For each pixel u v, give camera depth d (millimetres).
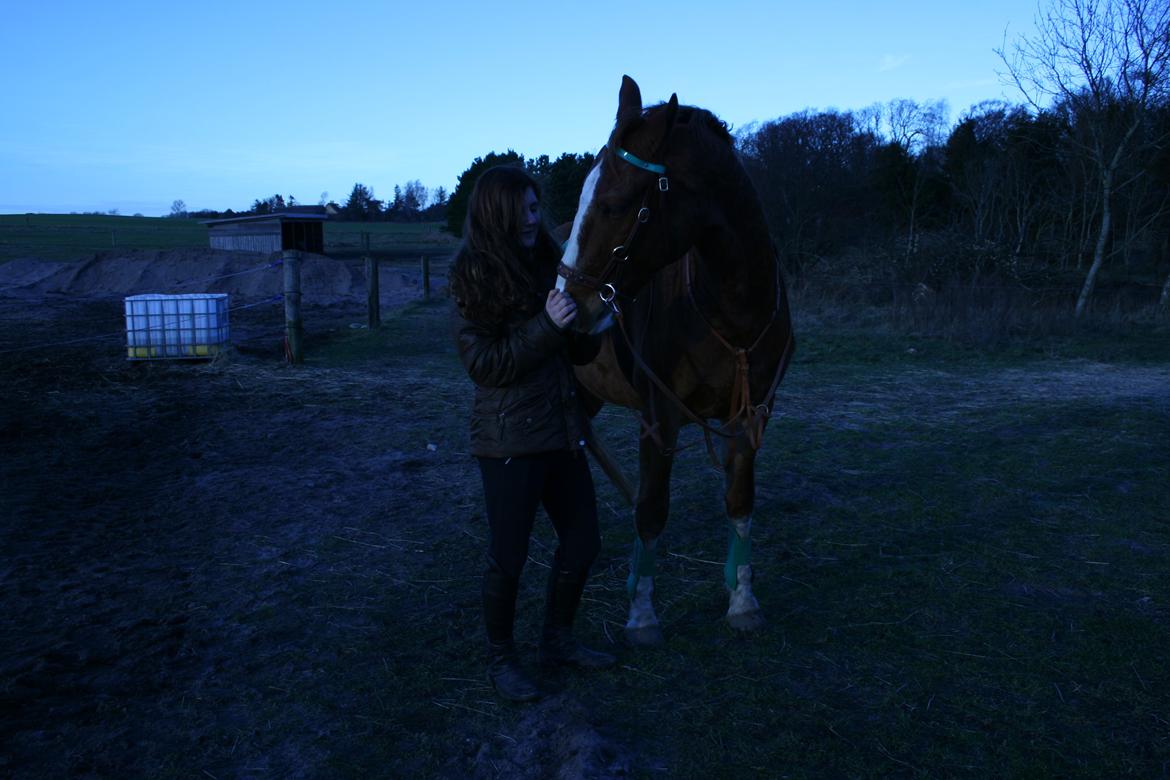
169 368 8156
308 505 4305
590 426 2596
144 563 3518
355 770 2143
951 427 5938
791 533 3883
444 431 5895
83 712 2379
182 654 2742
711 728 2326
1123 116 12445
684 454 5336
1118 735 2273
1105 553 3594
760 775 2115
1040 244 16781
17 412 6145
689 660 2729
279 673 2637
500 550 2422
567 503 2535
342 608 3115
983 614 3029
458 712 2424
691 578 3400
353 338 10898
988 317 11031
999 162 20562
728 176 2375
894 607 3096
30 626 2910
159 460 5102
